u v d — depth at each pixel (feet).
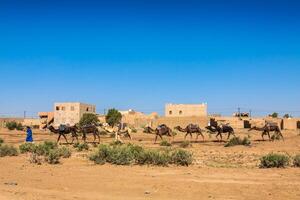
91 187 54.95
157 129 155.53
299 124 311.27
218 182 58.85
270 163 76.89
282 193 50.90
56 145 121.19
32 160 86.43
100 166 78.69
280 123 316.81
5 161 88.28
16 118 436.76
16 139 189.47
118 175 66.23
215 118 317.22
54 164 82.43
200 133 162.09
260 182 59.21
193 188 53.98
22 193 48.85
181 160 80.84
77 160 89.20
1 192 49.08
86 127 148.36
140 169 73.87
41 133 255.29
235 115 395.55
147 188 54.13
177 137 204.74
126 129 181.68
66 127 148.36
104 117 382.63
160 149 114.21
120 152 83.61
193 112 375.25
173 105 380.37
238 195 49.70
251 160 91.45
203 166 78.89
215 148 128.36
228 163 85.20
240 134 229.25
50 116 414.21
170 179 61.72
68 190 52.60
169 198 47.73
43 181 59.98
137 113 437.17
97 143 150.82
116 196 48.62
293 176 65.41
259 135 221.46
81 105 389.19
